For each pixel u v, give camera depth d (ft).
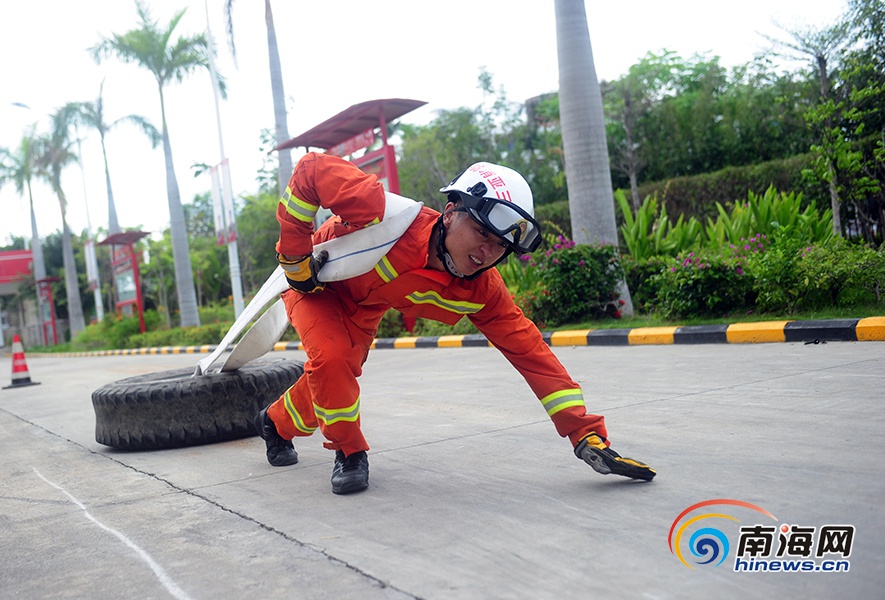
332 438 12.23
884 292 27.14
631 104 67.77
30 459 19.25
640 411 17.24
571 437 11.52
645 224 40.96
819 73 44.73
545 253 37.99
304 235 11.02
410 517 10.94
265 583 9.03
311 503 12.17
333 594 8.50
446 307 11.15
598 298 38.09
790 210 37.58
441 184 84.99
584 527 9.79
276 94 69.21
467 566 8.89
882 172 39.09
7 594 9.61
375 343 47.75
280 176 69.67
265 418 14.80
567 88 38.93
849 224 40.09
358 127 49.78
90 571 10.15
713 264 31.40
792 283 29.07
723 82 70.69
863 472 10.93
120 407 18.21
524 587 8.15
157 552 10.61
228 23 71.67
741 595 7.54
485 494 11.75
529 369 11.57
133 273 100.17
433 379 27.81
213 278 130.82
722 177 61.16
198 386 18.01
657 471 12.07
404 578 8.71
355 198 10.38
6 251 181.78
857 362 20.22
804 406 15.81
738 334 27.55
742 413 15.81
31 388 45.01
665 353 27.43
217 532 11.21
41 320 173.99
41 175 144.36
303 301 12.20
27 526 12.74
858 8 41.57
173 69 89.66
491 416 18.71
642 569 8.32
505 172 10.29
